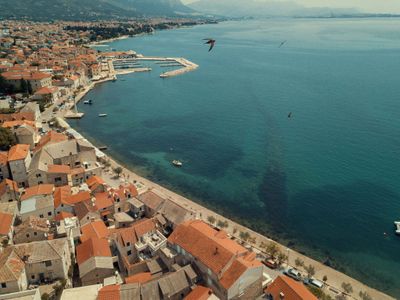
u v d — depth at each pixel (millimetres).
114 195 116062
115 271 90500
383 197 131125
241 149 179000
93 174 140875
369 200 130000
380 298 87938
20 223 104938
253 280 80562
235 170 157875
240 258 82312
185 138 196875
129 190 121000
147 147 186000
